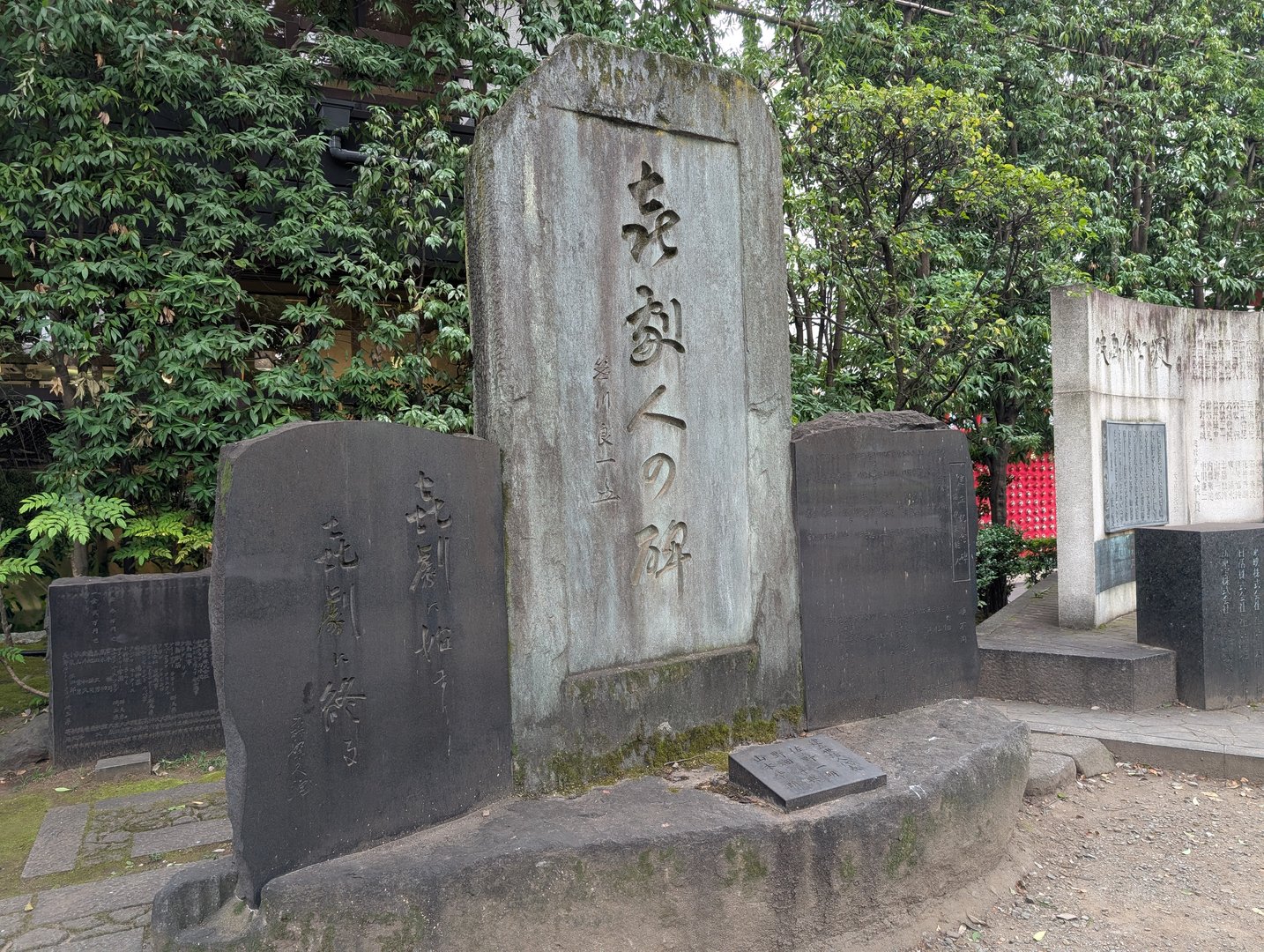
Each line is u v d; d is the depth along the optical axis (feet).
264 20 25.55
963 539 17.58
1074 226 28.99
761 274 14.79
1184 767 17.30
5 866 14.40
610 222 13.23
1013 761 14.38
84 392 24.20
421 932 9.81
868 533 15.98
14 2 21.99
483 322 12.41
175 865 14.29
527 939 10.28
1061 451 23.48
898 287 28.94
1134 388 25.49
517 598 12.32
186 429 24.66
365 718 10.57
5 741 19.62
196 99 25.49
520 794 12.27
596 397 13.08
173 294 24.45
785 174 28.96
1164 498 26.78
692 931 10.94
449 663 11.54
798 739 13.82
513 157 12.26
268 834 9.62
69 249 23.97
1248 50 41.16
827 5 35.22
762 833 11.19
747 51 30.96
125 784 18.16
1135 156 37.32
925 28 35.09
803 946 11.41
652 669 13.38
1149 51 39.32
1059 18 37.37
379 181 26.25
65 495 23.70
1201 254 37.47
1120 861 14.06
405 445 11.16
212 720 19.95
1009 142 38.22
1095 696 19.90
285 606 9.86
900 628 16.37
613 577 13.23
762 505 14.67
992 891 13.12
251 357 28.63
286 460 9.89
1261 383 28.94
